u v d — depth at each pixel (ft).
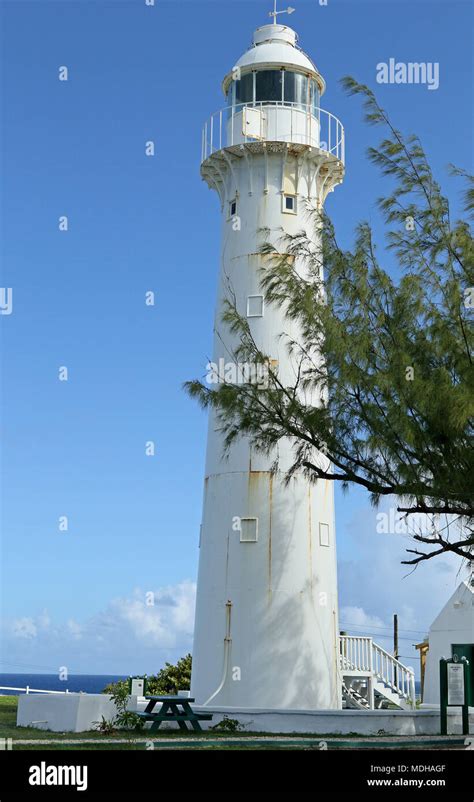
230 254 90.33
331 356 62.23
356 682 103.14
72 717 65.62
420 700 126.62
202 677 82.69
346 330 61.67
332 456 63.77
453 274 59.98
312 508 84.53
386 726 69.92
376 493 61.46
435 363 59.31
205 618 83.71
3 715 80.64
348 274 63.46
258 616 81.41
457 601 123.13
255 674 80.38
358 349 59.77
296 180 90.63
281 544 82.74
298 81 92.68
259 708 71.00
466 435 57.11
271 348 84.94
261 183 90.12
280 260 72.54
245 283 87.97
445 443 57.31
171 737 62.69
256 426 65.87
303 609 82.02
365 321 61.46
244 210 90.27
